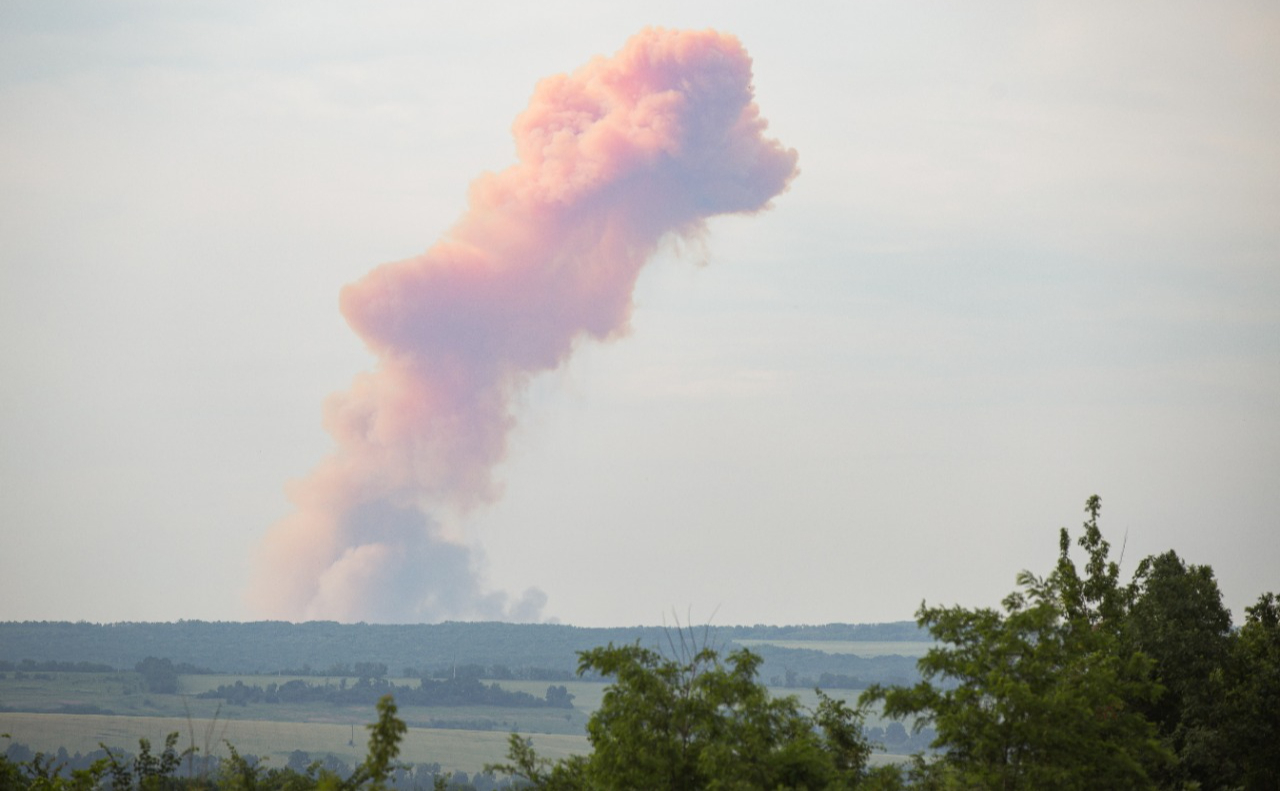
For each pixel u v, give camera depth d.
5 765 168.62
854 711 165.62
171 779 171.00
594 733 141.12
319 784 152.88
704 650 144.38
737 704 141.25
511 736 164.38
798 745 137.12
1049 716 141.38
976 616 152.62
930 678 151.62
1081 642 166.50
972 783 141.25
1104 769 143.00
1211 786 199.75
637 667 139.38
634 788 136.12
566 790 157.12
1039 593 166.75
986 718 143.50
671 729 137.75
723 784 129.25
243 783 167.25
